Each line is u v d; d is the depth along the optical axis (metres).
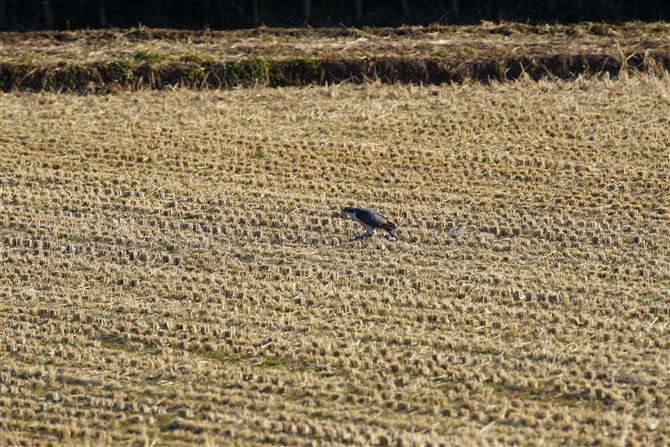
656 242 42.69
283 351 34.19
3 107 60.47
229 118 58.81
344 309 37.28
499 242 43.41
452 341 34.28
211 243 43.81
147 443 28.83
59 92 63.09
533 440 28.44
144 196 48.91
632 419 29.34
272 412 30.42
